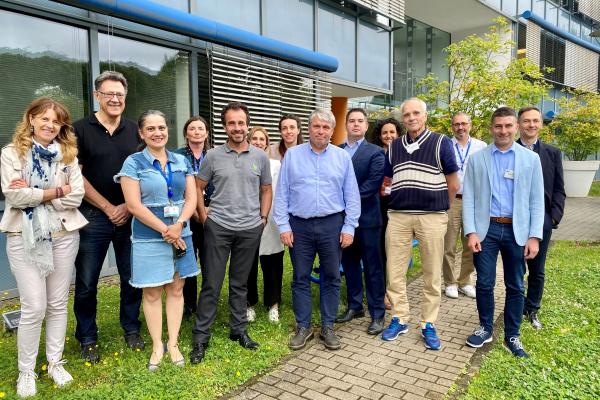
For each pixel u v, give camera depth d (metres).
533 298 4.23
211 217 3.57
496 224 3.65
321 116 3.62
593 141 13.85
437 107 9.21
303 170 3.72
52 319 3.12
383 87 10.39
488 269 3.74
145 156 3.21
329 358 3.57
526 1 15.02
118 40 5.56
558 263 6.34
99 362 3.40
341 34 9.10
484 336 3.80
